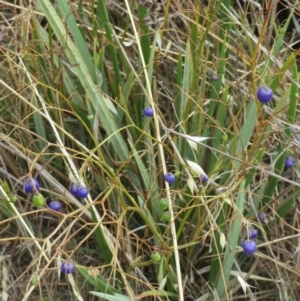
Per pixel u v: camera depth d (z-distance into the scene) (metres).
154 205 0.60
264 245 0.60
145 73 0.59
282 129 0.58
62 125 0.61
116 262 0.53
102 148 0.65
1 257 0.61
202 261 0.64
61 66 0.62
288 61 0.56
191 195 0.55
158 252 0.56
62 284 0.62
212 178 0.60
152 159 0.59
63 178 0.66
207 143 0.64
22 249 0.64
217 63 0.68
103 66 0.67
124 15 0.76
